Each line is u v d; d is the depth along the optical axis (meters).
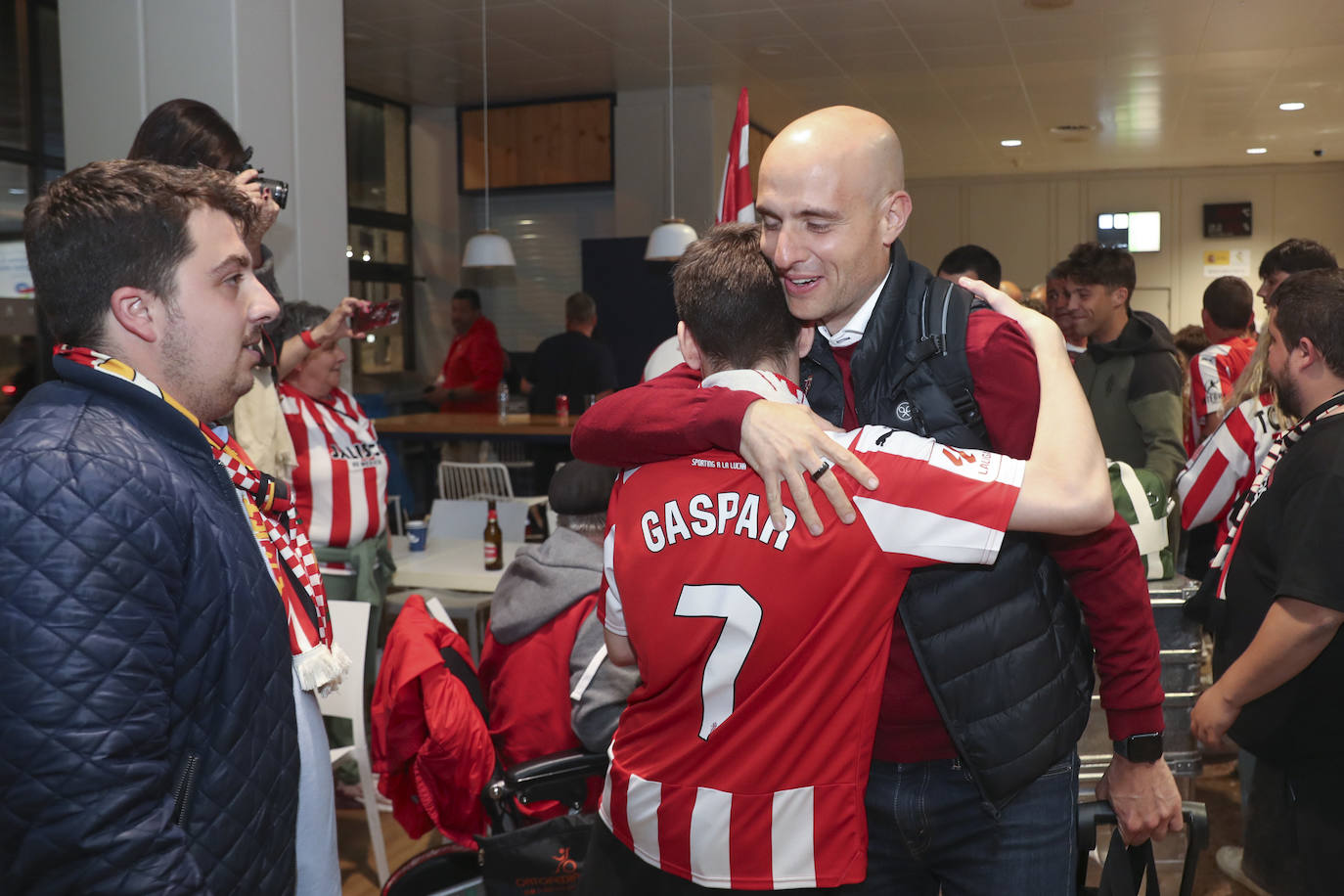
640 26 6.86
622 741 1.23
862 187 1.17
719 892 1.14
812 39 7.14
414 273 9.61
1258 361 2.42
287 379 3.16
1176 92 8.66
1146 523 2.26
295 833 1.18
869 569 1.06
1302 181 12.23
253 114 4.19
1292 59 7.59
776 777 1.10
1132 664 1.28
